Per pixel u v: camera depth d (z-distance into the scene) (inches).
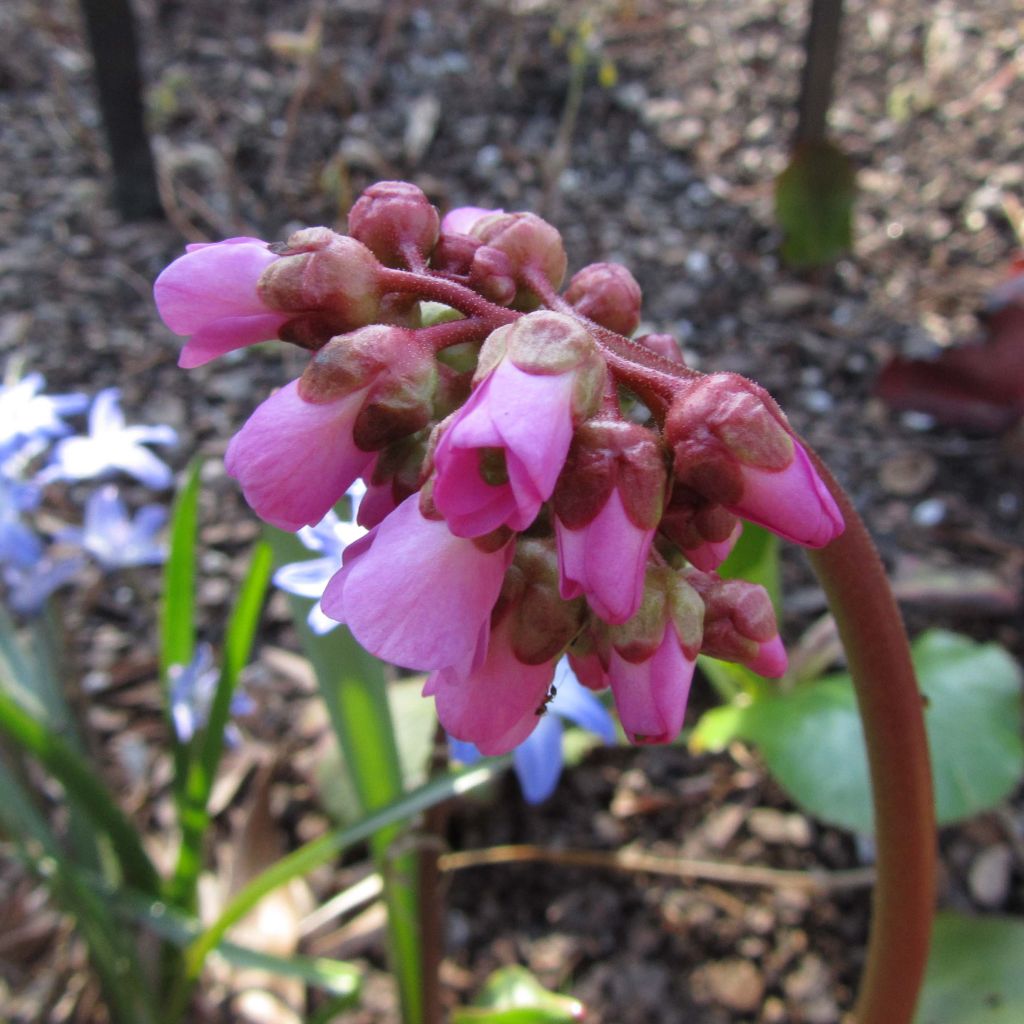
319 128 20.6
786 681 12.3
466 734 4.7
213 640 14.0
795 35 22.7
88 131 20.9
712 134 20.7
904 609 14.2
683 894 11.9
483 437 4.0
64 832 11.7
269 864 12.0
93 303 18.0
